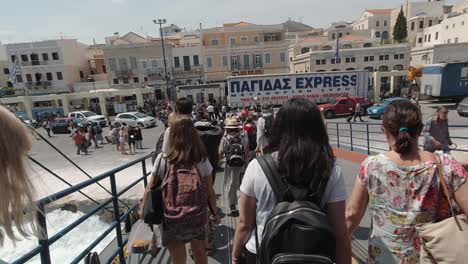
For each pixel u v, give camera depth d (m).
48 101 39.34
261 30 47.47
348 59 43.03
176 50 45.69
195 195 2.24
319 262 1.17
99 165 14.67
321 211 1.29
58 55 48.97
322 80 25.42
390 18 82.25
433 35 64.19
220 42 47.75
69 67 49.94
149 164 13.83
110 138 19.73
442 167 1.55
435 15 76.69
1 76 57.19
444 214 1.56
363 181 1.74
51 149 19.86
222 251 3.42
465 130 14.85
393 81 34.88
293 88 25.30
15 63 37.19
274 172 1.39
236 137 4.37
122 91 38.28
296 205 1.29
